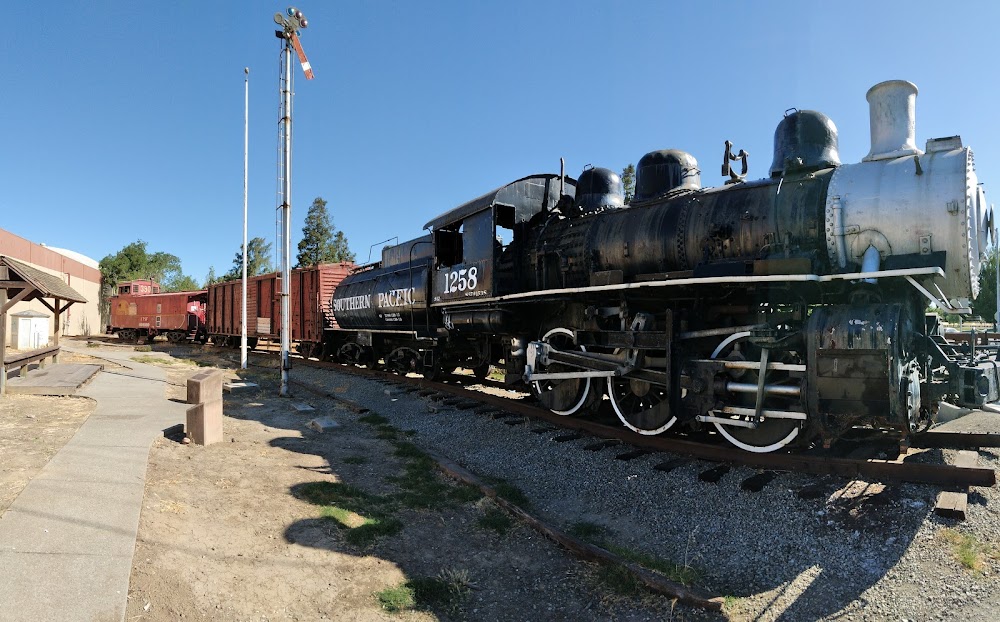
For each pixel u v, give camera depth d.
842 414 5.07
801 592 3.99
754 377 5.95
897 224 5.22
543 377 8.40
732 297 6.39
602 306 7.74
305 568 4.26
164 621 3.37
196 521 4.76
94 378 12.38
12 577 3.46
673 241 6.86
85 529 4.21
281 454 7.15
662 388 7.09
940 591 3.75
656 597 3.97
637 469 6.26
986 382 5.15
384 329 14.36
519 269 9.43
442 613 3.88
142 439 6.86
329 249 60.59
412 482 6.39
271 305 21.55
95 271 44.53
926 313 6.06
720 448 6.16
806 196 5.93
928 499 4.71
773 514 4.92
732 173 7.07
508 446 7.68
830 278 5.26
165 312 31.83
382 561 4.50
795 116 6.47
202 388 7.28
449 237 11.27
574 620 3.83
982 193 5.61
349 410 10.40
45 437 6.76
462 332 10.84
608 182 8.94
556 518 5.57
